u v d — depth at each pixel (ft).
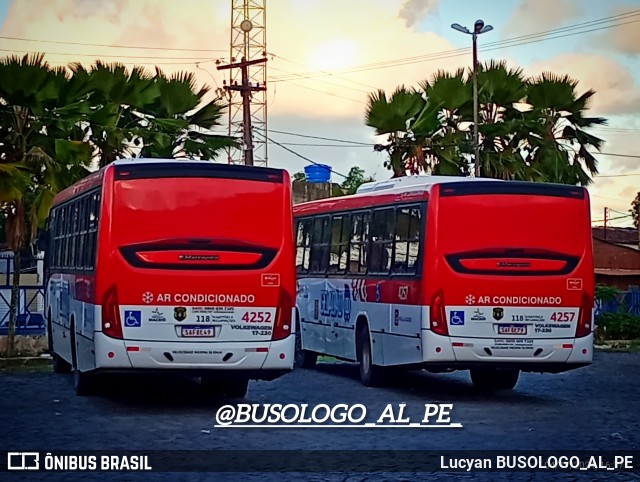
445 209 56.18
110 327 49.11
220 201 50.31
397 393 60.39
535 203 56.80
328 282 72.13
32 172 84.02
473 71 124.57
